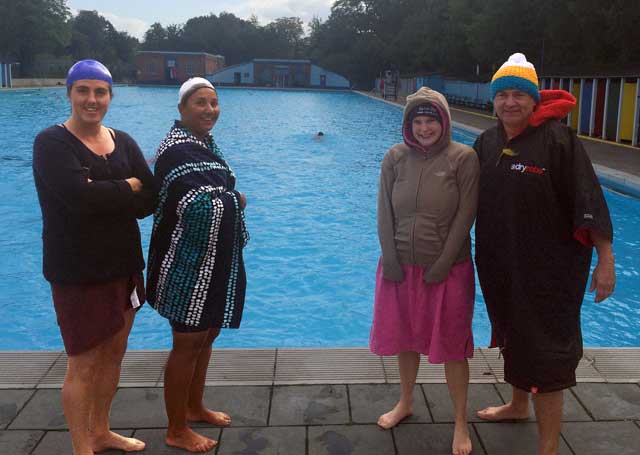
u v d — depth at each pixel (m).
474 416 3.15
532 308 2.61
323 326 5.83
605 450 2.83
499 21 28.41
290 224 9.40
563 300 2.60
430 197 2.84
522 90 2.59
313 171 14.23
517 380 2.68
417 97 2.83
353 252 8.03
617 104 17.06
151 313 6.14
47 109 30.94
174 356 2.76
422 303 2.92
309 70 71.12
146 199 2.64
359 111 34.34
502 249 2.68
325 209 10.39
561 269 2.59
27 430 2.94
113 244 2.60
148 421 3.07
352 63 69.38
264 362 3.70
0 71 49.59
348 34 74.19
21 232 8.75
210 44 95.62
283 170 14.34
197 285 2.68
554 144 2.57
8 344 5.41
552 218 2.58
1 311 6.07
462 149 2.85
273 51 96.00
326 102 43.47
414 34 54.97
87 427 2.65
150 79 72.88
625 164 12.63
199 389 3.00
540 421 2.71
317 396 3.32
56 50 76.75
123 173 2.65
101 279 2.57
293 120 27.91
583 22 21.73
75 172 2.43
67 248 2.52
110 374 2.80
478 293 6.58
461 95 38.03
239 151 17.50
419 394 3.35
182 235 2.67
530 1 26.47
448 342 2.87
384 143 19.70
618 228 9.05
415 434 2.99
